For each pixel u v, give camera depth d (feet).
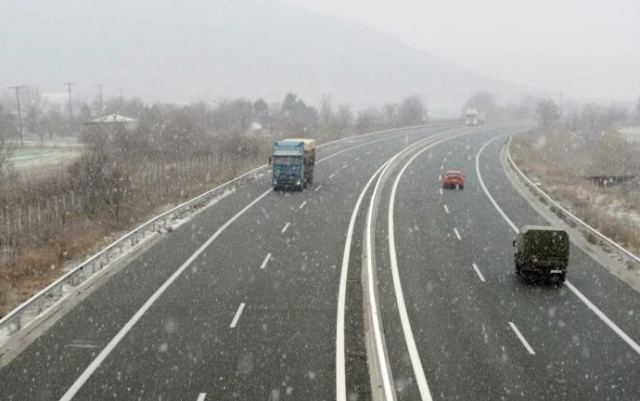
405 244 99.71
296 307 68.85
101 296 72.59
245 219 117.80
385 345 59.11
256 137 277.03
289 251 93.81
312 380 50.96
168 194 140.05
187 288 75.61
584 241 102.06
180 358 55.11
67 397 47.73
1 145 207.31
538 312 68.44
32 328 62.49
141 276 80.84
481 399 48.29
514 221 117.60
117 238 103.04
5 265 83.56
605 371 53.62
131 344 58.29
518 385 50.75
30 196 123.24
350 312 67.31
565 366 54.54
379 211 127.13
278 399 47.67
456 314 67.62
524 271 78.48
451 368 53.98
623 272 85.05
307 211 125.90
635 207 134.10
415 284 78.54
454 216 122.11
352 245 97.81
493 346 58.85
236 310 67.77
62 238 97.19
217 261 88.07
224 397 47.88
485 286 77.77
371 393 48.83
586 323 65.26
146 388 49.29
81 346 57.82
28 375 51.70
